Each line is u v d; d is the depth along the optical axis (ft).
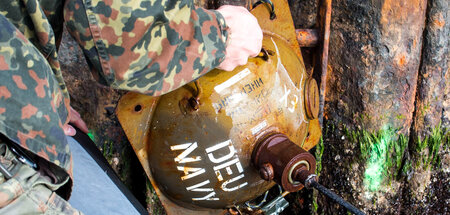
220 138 4.43
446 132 7.00
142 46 3.06
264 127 4.54
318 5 6.18
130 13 2.91
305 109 5.09
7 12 2.85
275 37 5.29
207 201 4.89
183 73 3.36
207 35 3.43
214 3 6.28
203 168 4.55
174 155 4.58
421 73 6.55
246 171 4.64
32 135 2.74
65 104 3.38
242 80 4.50
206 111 4.43
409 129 6.82
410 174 6.94
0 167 2.78
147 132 4.76
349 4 6.17
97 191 3.90
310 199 7.14
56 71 3.22
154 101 4.66
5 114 2.61
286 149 4.32
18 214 2.77
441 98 6.75
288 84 4.83
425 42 6.38
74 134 4.28
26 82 2.70
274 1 5.24
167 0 3.04
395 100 6.48
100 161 4.46
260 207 5.49
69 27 3.02
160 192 5.07
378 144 6.62
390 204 6.98
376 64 6.25
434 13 6.17
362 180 6.77
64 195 3.30
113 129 6.53
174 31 3.18
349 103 6.65
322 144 6.89
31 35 3.02
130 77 3.14
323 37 6.21
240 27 3.83
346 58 6.44
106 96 6.34
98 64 3.12
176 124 4.54
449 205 7.42
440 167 7.13
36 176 2.92
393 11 5.95
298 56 5.63
